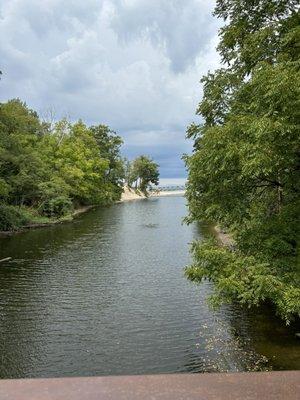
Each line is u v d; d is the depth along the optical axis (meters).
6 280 18.02
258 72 8.34
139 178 110.12
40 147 53.88
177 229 35.25
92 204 67.38
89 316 13.42
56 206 42.62
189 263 21.28
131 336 11.70
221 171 9.54
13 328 12.48
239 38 10.69
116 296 15.58
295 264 9.45
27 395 1.24
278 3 10.06
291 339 10.97
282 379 1.34
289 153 8.50
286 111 7.81
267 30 9.30
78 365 10.05
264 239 10.11
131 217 46.69
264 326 11.95
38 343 11.38
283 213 10.10
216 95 11.07
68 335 11.90
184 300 14.88
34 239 29.80
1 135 38.09
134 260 22.16
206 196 10.76
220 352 10.38
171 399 1.21
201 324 12.41
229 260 9.76
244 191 10.52
